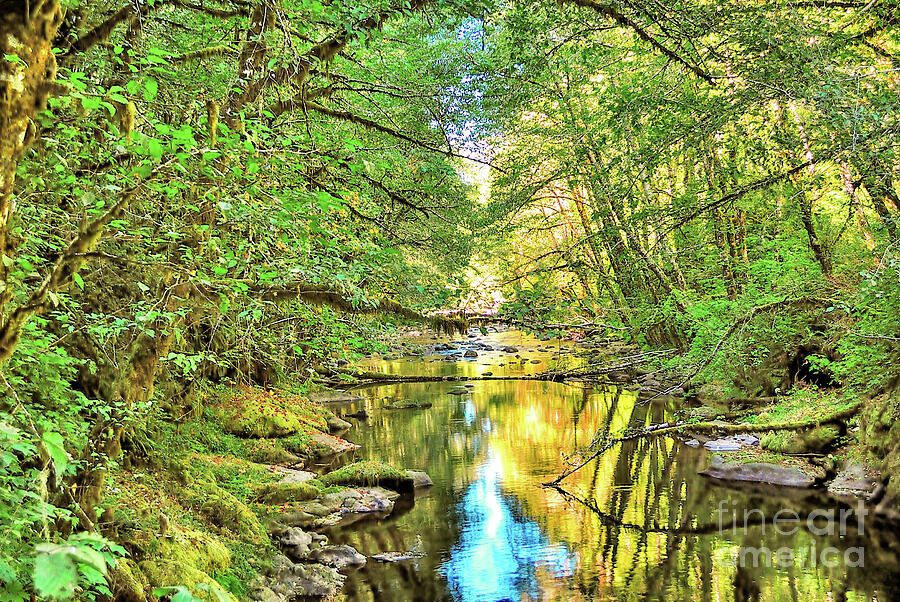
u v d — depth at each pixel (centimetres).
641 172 1002
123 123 379
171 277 537
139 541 619
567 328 968
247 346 787
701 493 1109
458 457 1396
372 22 755
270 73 650
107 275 621
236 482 1006
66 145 453
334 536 955
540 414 1805
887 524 930
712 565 827
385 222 1020
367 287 738
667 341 1861
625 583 781
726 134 1077
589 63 1169
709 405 1658
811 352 1471
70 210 495
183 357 575
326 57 739
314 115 940
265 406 1434
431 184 1181
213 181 491
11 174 285
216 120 475
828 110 744
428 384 2364
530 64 973
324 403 2027
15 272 362
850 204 1023
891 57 905
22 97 283
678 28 819
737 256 1648
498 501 1105
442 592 768
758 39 792
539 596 752
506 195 1495
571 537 940
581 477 1232
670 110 961
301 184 683
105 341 596
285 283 556
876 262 973
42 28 291
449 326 835
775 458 1202
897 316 1040
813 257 1404
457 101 1075
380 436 1600
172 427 1028
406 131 1127
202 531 757
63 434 482
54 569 166
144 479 785
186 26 797
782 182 970
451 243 1207
